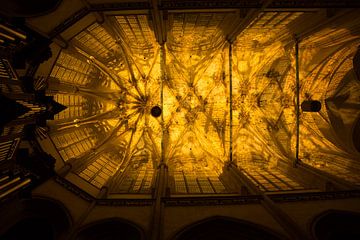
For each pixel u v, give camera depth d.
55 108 13.34
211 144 21.95
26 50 11.33
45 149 14.10
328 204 12.09
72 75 18.05
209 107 22.55
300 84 20.16
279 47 18.88
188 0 12.95
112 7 12.96
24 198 11.77
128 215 12.09
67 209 12.37
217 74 21.69
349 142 17.41
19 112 8.88
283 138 20.92
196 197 12.76
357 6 12.16
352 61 17.38
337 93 18.78
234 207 12.16
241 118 22.12
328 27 14.09
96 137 21.27
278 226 10.80
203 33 18.98
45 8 11.48
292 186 15.52
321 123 20.02
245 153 21.62
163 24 15.02
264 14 14.58
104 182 16.50
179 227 11.04
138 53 20.95
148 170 19.94
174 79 22.30
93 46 18.28
